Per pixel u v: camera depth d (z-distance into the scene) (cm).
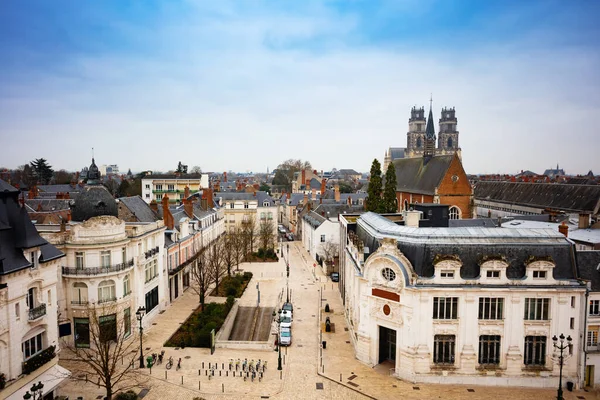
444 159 11212
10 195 3997
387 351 5312
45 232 5434
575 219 9344
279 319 6397
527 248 4853
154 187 16275
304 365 5247
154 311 6756
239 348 5744
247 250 11888
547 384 4719
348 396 4503
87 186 6081
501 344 4744
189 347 5716
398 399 4422
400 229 5344
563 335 4362
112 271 5538
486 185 17600
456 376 4756
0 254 3644
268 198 14125
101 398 4366
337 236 11200
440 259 4728
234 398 4434
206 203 11031
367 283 5200
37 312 3984
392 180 10106
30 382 3878
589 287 4672
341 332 6375
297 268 10606
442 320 4738
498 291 4684
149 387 4600
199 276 7225
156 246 6831
